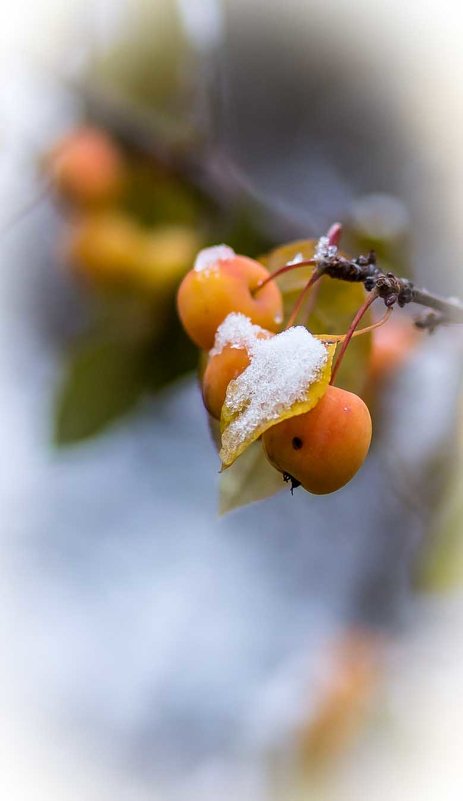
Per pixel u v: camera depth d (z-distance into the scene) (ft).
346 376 1.85
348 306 1.85
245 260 1.80
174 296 2.31
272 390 1.69
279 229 2.32
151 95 2.51
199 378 1.83
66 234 2.54
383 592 3.08
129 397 2.38
